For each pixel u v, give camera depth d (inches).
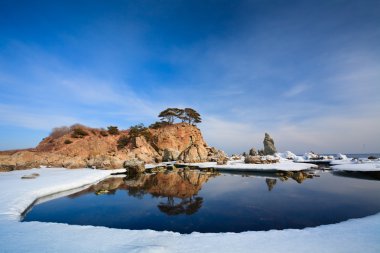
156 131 2800.2
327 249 275.1
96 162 1685.5
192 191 815.1
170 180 1105.4
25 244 299.6
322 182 969.5
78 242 307.1
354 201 641.0
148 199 698.2
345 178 1073.5
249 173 1334.9
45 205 621.9
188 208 591.8
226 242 306.2
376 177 1100.5
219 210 568.7
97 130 2709.2
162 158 2431.1
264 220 487.8
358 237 314.2
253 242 305.0
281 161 1977.1
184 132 2834.6
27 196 627.8
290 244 294.5
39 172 1296.8
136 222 487.5
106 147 2311.8
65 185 816.9
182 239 319.9
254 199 677.3
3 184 807.1
